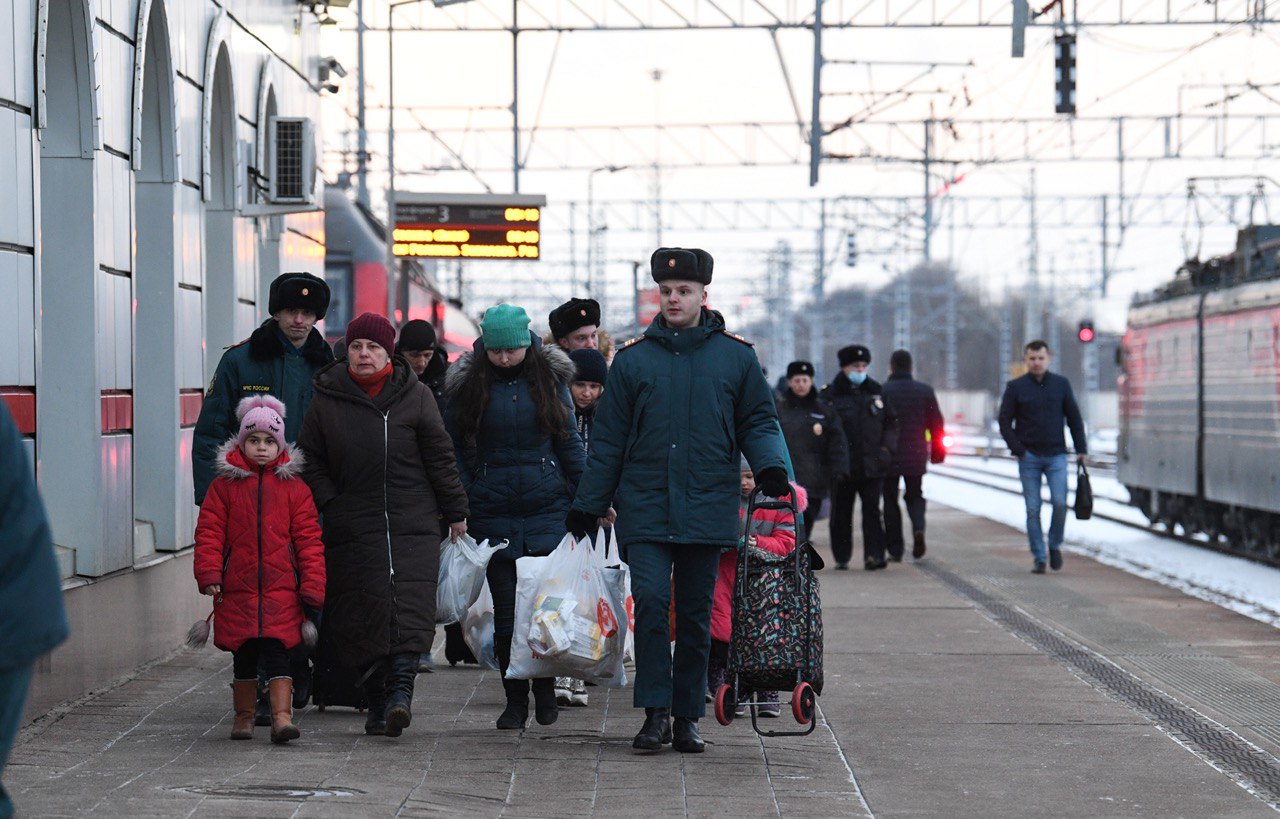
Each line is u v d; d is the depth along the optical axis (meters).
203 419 32.28
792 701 28.39
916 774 27.09
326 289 32.91
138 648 38.22
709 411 28.42
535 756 27.94
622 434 28.83
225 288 51.97
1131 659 40.75
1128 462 97.38
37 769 25.81
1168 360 88.56
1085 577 60.88
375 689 29.53
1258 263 78.31
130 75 38.44
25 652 12.39
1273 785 26.55
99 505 35.09
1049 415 62.59
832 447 60.69
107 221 36.38
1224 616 49.53
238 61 51.53
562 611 29.23
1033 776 27.02
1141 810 24.62
